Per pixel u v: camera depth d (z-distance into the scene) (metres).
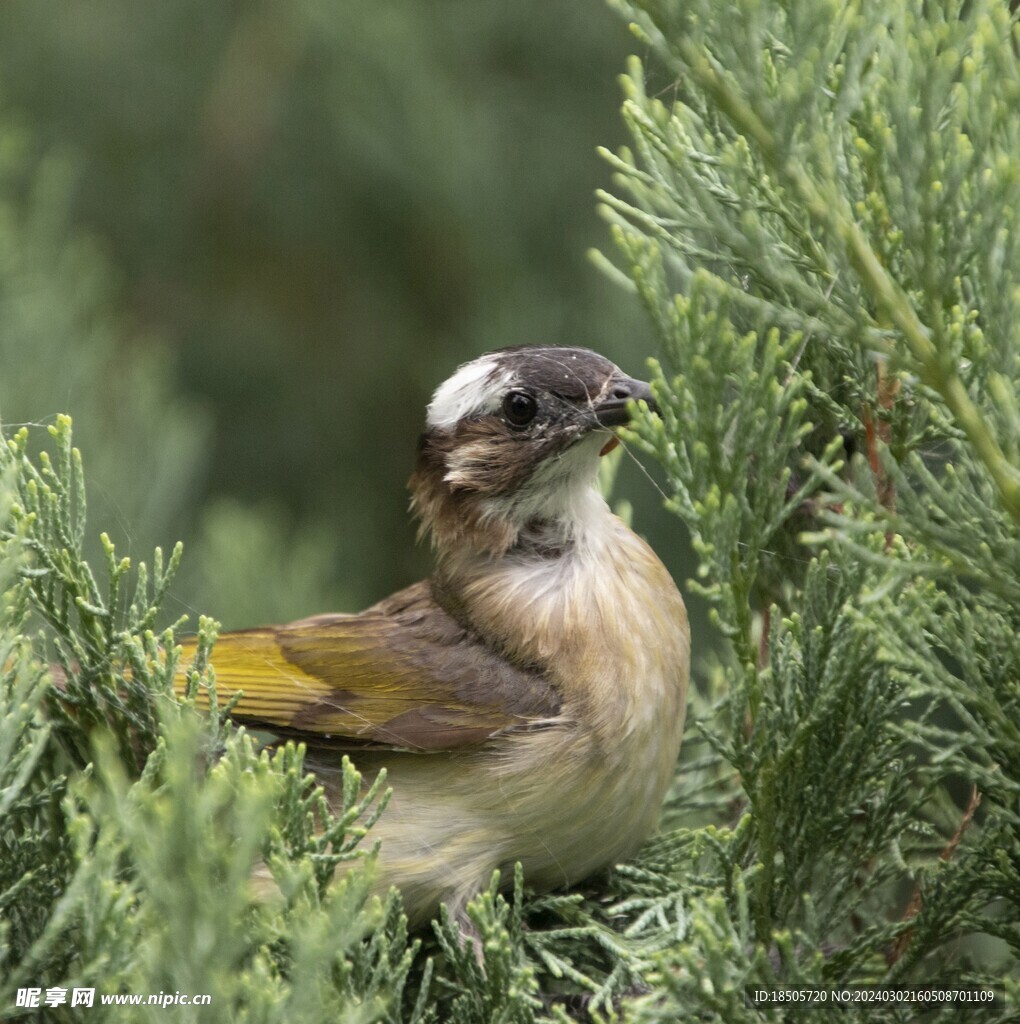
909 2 5.77
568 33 14.40
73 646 6.99
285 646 8.65
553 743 7.88
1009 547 5.46
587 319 13.57
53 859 6.87
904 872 6.96
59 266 12.70
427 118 14.21
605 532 8.68
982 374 5.61
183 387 14.76
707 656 10.98
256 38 14.76
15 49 14.66
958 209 5.44
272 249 14.96
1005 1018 6.18
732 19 5.39
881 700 6.39
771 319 5.95
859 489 6.13
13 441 7.06
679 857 8.02
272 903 5.62
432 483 9.15
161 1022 4.89
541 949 6.88
